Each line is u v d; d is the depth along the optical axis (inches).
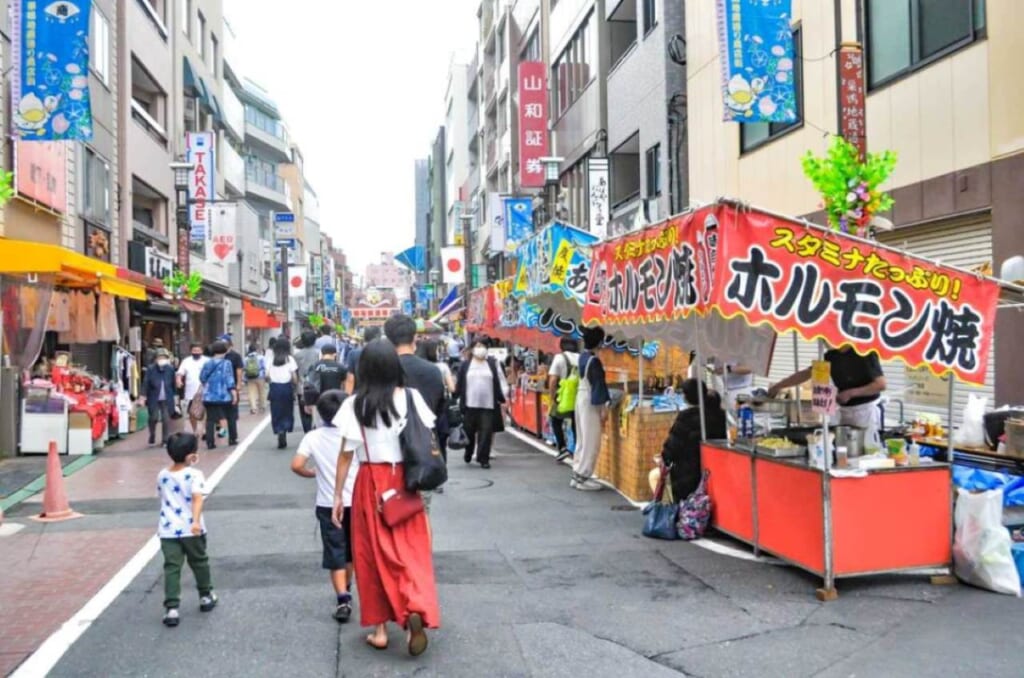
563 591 257.9
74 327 656.4
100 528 356.8
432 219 3555.6
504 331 824.3
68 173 726.5
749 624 225.8
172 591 232.7
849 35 515.5
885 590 252.1
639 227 315.0
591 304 379.9
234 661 206.2
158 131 1108.5
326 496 236.5
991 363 415.8
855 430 268.1
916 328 251.3
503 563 291.1
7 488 452.8
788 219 244.5
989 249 422.0
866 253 248.7
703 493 321.7
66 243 721.0
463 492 430.9
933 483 257.8
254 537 335.0
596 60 968.3
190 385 621.0
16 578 282.2
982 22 415.2
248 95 2311.8
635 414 399.9
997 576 247.0
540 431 667.4
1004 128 400.2
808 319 244.8
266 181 2487.7
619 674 194.9
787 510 267.6
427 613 198.7
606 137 952.3
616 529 341.4
